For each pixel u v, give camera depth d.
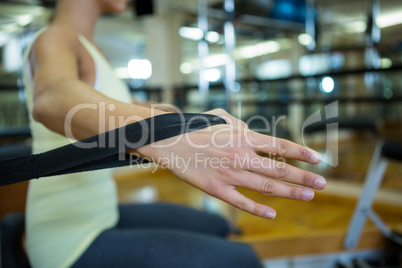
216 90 2.53
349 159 2.42
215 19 2.74
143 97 2.98
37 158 0.28
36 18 2.60
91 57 0.59
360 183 2.11
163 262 0.50
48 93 0.36
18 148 0.72
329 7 2.91
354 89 2.76
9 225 0.60
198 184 0.29
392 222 1.79
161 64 3.93
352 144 2.87
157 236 0.54
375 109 2.70
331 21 2.98
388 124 3.39
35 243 0.55
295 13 3.02
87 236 0.54
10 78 3.29
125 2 0.70
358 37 2.91
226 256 0.51
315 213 2.00
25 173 0.28
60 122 0.33
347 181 2.15
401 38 2.32
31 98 0.55
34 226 0.55
